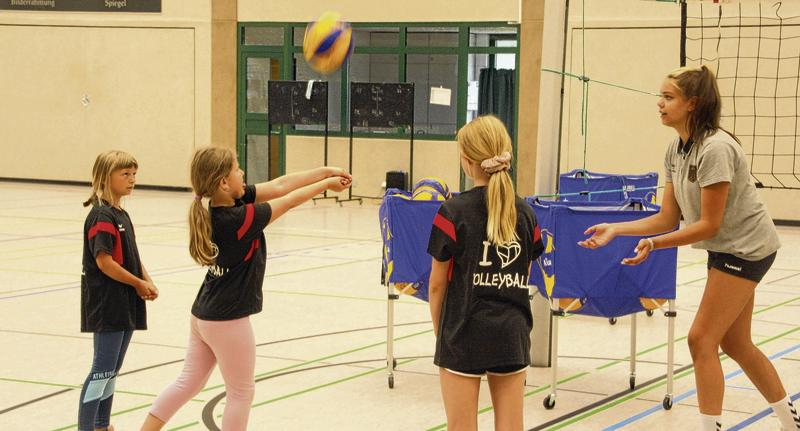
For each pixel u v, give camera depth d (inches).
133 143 763.4
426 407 216.4
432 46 697.0
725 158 167.6
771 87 586.9
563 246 215.0
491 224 137.9
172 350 263.6
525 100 660.1
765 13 585.0
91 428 176.7
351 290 362.6
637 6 621.0
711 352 176.4
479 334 138.2
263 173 738.2
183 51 743.1
